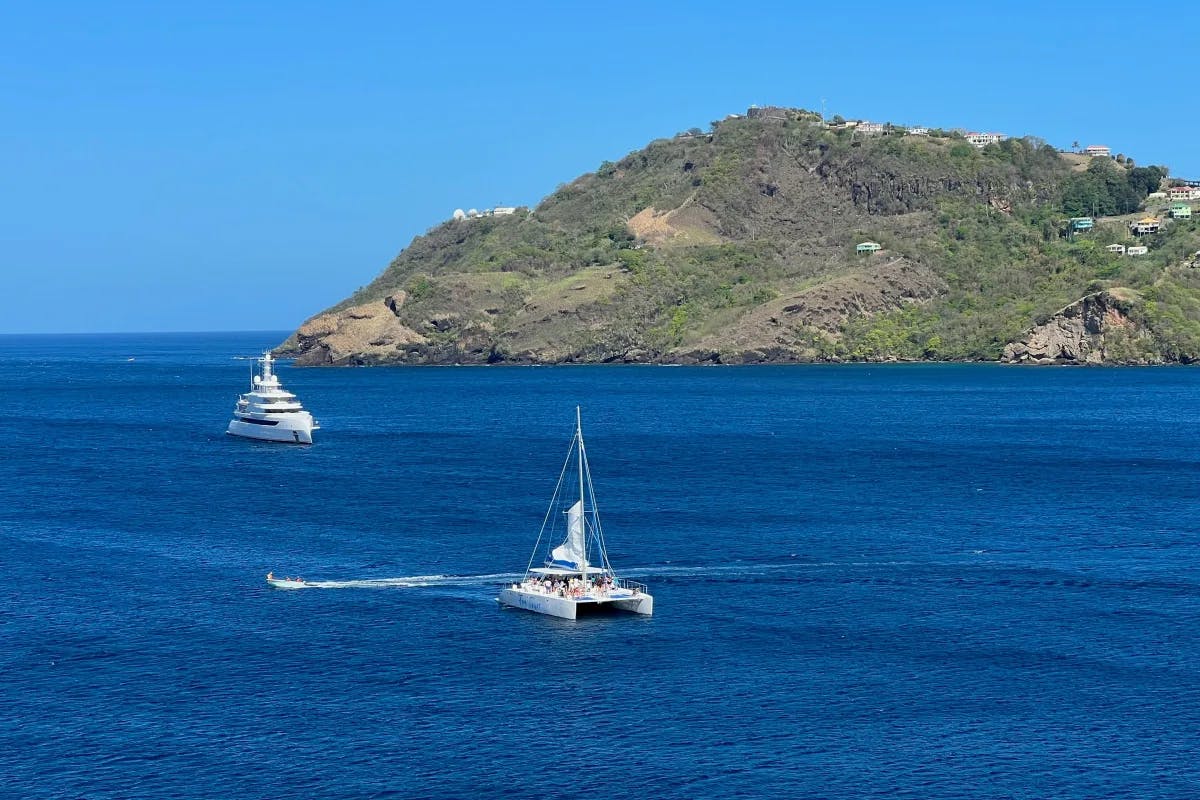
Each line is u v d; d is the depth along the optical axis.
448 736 97.94
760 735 97.81
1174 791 88.50
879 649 117.94
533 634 123.06
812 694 106.12
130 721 100.88
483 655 116.62
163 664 114.25
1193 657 114.94
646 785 89.75
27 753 94.88
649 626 125.81
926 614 129.75
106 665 113.94
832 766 92.50
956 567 149.50
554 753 94.81
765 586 141.38
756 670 112.19
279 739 97.38
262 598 136.62
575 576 135.88
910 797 88.00
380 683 109.31
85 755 94.62
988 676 110.38
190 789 89.38
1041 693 106.12
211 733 98.50
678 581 143.75
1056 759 93.44
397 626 125.94
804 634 122.88
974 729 98.81
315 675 111.25
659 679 110.00
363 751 95.25
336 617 129.12
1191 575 145.00
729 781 90.31
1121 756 93.88
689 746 95.94
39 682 109.44
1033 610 131.00
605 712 102.56
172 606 133.38
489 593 138.50
